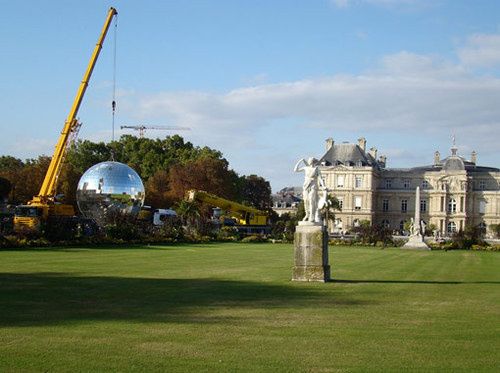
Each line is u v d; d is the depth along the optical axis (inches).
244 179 6791.3
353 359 596.4
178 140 6328.7
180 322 770.2
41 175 4532.5
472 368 569.6
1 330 697.0
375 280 1397.6
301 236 1302.9
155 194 5059.1
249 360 583.8
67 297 968.9
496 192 7406.5
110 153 5792.3
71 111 3233.3
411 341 683.4
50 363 558.9
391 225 7618.1
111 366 552.7
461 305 984.9
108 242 2751.0
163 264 1704.0
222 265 1713.8
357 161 7362.2
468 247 3506.4
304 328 748.6
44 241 2425.0
